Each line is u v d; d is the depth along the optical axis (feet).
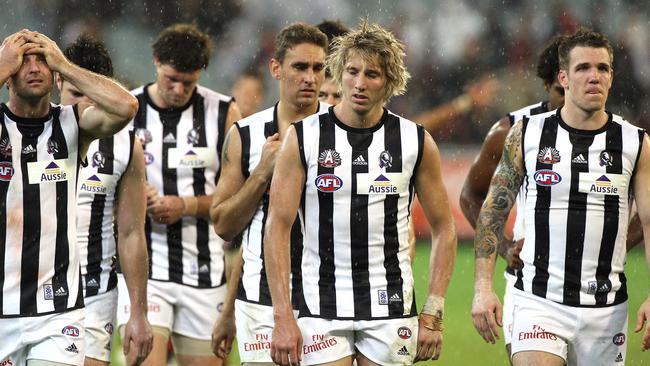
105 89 54.39
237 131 63.36
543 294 59.88
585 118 59.77
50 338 55.21
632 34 190.80
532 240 60.64
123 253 63.82
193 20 190.60
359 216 54.34
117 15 188.75
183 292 76.13
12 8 184.24
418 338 54.75
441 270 55.26
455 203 174.09
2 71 52.39
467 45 193.67
